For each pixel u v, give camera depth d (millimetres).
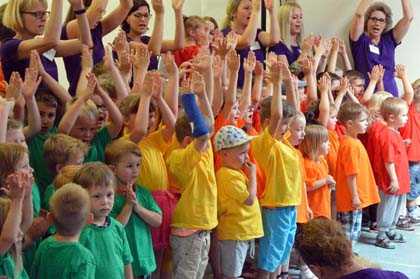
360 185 6312
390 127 6938
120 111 4492
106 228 3666
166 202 4516
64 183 3635
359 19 8453
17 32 4820
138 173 4129
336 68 8375
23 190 3033
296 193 5289
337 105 6660
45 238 3520
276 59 5852
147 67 5219
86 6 5703
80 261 3260
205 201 4570
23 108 4113
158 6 5945
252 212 4906
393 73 8531
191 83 4852
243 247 4918
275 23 7598
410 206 7723
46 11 4812
